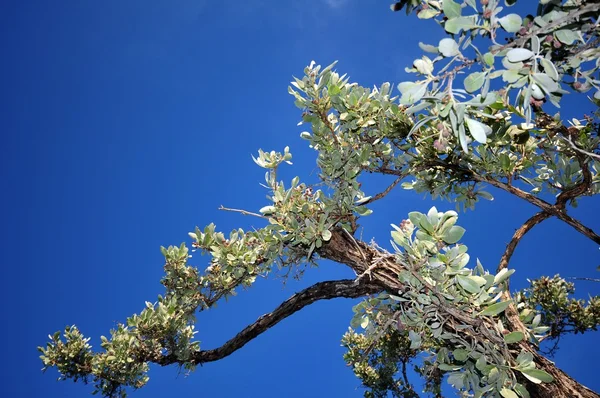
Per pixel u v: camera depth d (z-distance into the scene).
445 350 3.28
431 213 2.72
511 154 4.35
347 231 3.58
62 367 5.41
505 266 3.79
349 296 3.79
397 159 4.19
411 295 3.07
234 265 3.97
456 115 1.40
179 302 4.93
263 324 4.43
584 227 3.73
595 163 3.94
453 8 1.37
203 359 5.08
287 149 3.70
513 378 2.86
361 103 3.79
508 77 1.36
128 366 5.21
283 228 3.45
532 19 1.42
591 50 1.47
